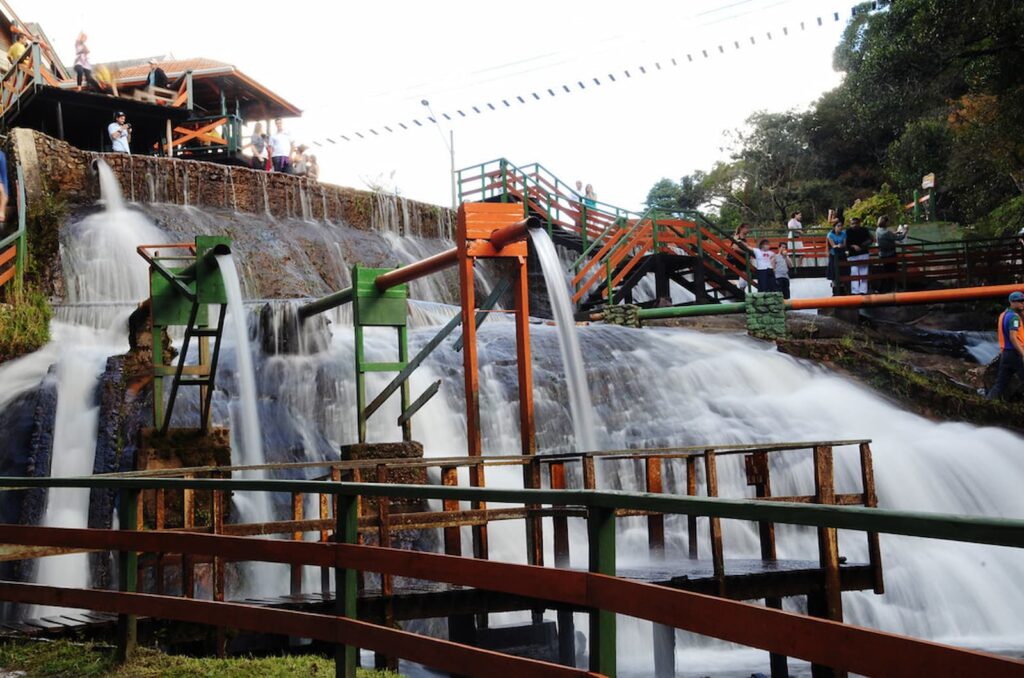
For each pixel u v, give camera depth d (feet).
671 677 35.24
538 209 104.27
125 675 22.48
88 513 42.16
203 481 20.97
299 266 91.86
